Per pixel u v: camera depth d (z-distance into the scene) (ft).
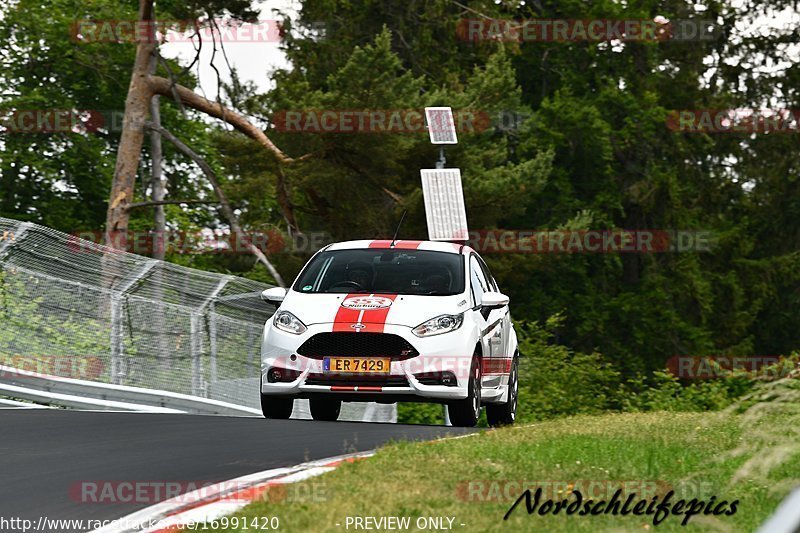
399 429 111.24
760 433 77.51
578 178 451.94
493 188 355.56
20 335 160.15
